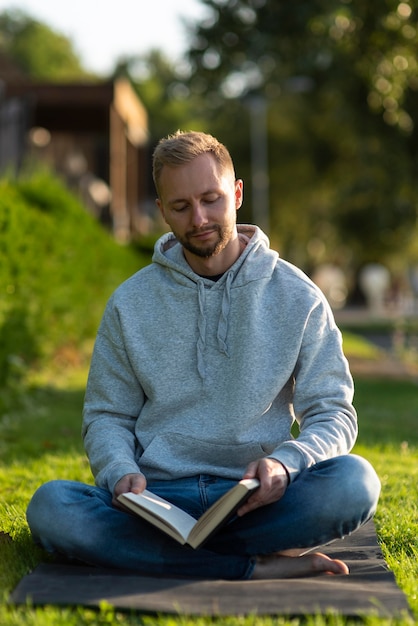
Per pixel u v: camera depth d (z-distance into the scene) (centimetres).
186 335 395
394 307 4378
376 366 1633
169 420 397
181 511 362
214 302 394
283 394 398
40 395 995
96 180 2462
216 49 1449
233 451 387
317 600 322
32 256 1017
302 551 375
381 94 1449
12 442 747
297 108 3844
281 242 4500
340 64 1434
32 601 323
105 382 407
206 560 361
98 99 1961
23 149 1812
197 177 371
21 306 966
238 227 419
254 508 347
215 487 382
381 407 1057
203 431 388
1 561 386
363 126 1662
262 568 359
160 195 383
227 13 1423
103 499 375
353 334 2642
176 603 320
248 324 389
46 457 663
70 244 1234
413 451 729
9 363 905
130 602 320
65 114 2080
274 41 1355
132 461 381
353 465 357
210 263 396
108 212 2341
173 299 399
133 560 362
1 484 573
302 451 360
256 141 4006
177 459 391
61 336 1220
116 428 400
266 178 4097
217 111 3447
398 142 1684
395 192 1806
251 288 392
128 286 410
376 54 1388
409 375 1491
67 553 366
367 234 3366
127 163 2573
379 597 325
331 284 4628
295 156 4022
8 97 1947
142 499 349
